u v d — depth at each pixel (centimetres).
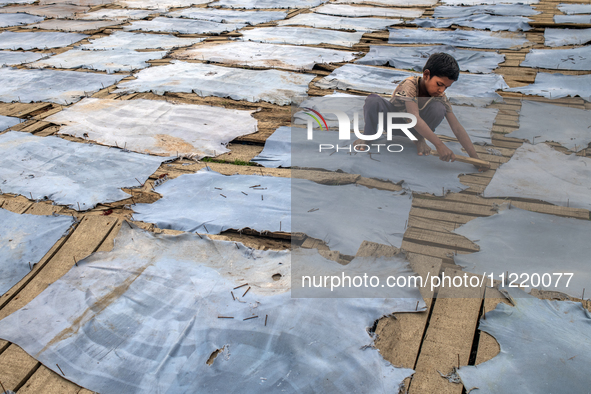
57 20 769
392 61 534
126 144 360
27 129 386
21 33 689
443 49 570
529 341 181
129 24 732
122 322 202
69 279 228
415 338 188
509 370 171
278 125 389
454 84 466
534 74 488
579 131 358
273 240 251
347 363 177
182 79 487
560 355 174
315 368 176
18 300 217
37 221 269
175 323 200
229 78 489
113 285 222
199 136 372
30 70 529
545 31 618
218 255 239
